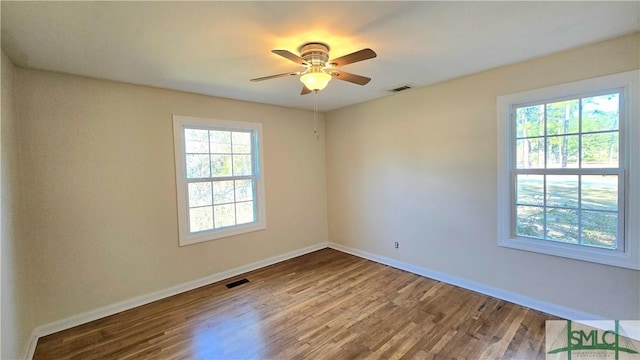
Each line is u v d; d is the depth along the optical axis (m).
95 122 2.72
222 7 1.59
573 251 2.44
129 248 2.92
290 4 1.59
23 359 2.10
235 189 3.81
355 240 4.42
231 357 2.13
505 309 2.70
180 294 3.20
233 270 3.72
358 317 2.62
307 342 2.28
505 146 2.79
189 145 3.39
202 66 2.49
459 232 3.20
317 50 2.11
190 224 3.40
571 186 2.50
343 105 4.28
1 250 1.76
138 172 2.97
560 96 2.46
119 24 1.75
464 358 2.05
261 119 4.00
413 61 2.55
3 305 1.76
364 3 1.60
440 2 1.62
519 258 2.77
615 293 2.27
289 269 3.89
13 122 2.23
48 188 2.49
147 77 2.73
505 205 2.83
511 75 2.70
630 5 1.69
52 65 2.35
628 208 2.20
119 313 2.80
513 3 1.65
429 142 3.40
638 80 2.10
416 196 3.58
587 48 2.29
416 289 3.17
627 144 2.19
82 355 2.19
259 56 2.30
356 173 4.31
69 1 1.48
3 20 1.64
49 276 2.49
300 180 4.47
